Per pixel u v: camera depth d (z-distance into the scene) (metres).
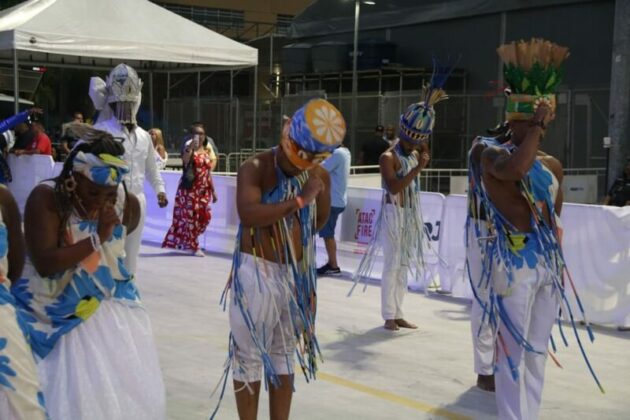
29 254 3.53
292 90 26.81
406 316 7.77
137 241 6.74
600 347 6.88
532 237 4.50
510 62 4.47
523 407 4.51
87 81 27.31
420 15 23.42
